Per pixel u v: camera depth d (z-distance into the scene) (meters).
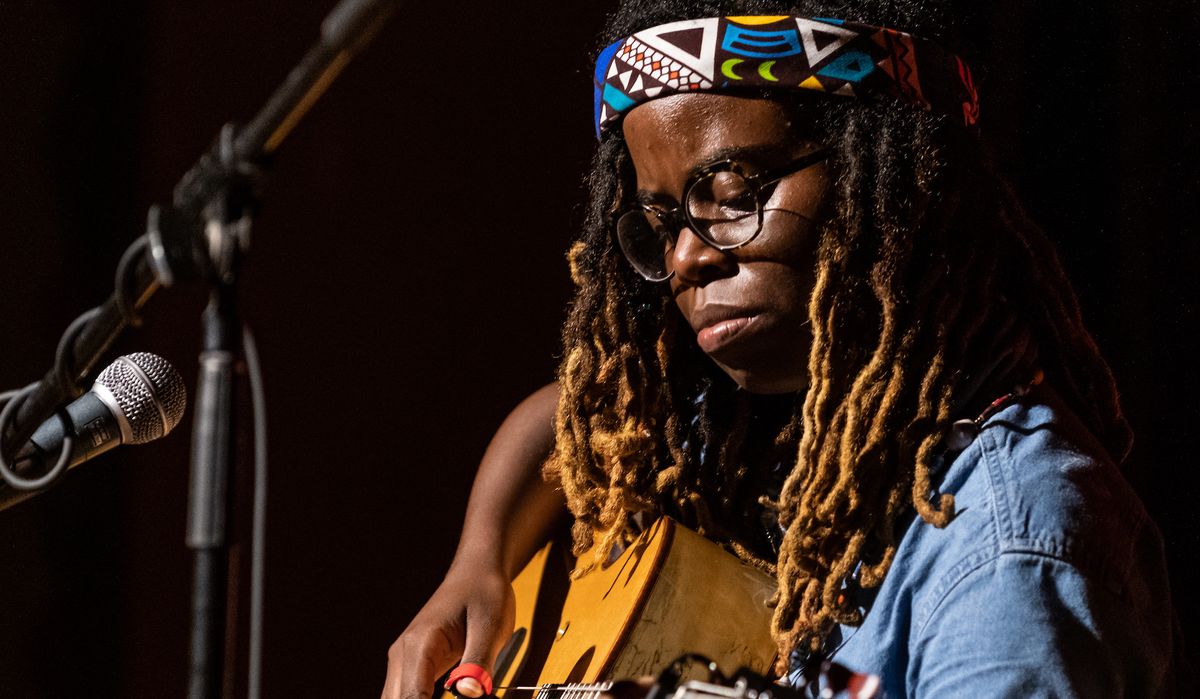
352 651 6.54
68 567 6.36
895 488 2.77
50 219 6.38
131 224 6.47
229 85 6.58
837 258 2.83
